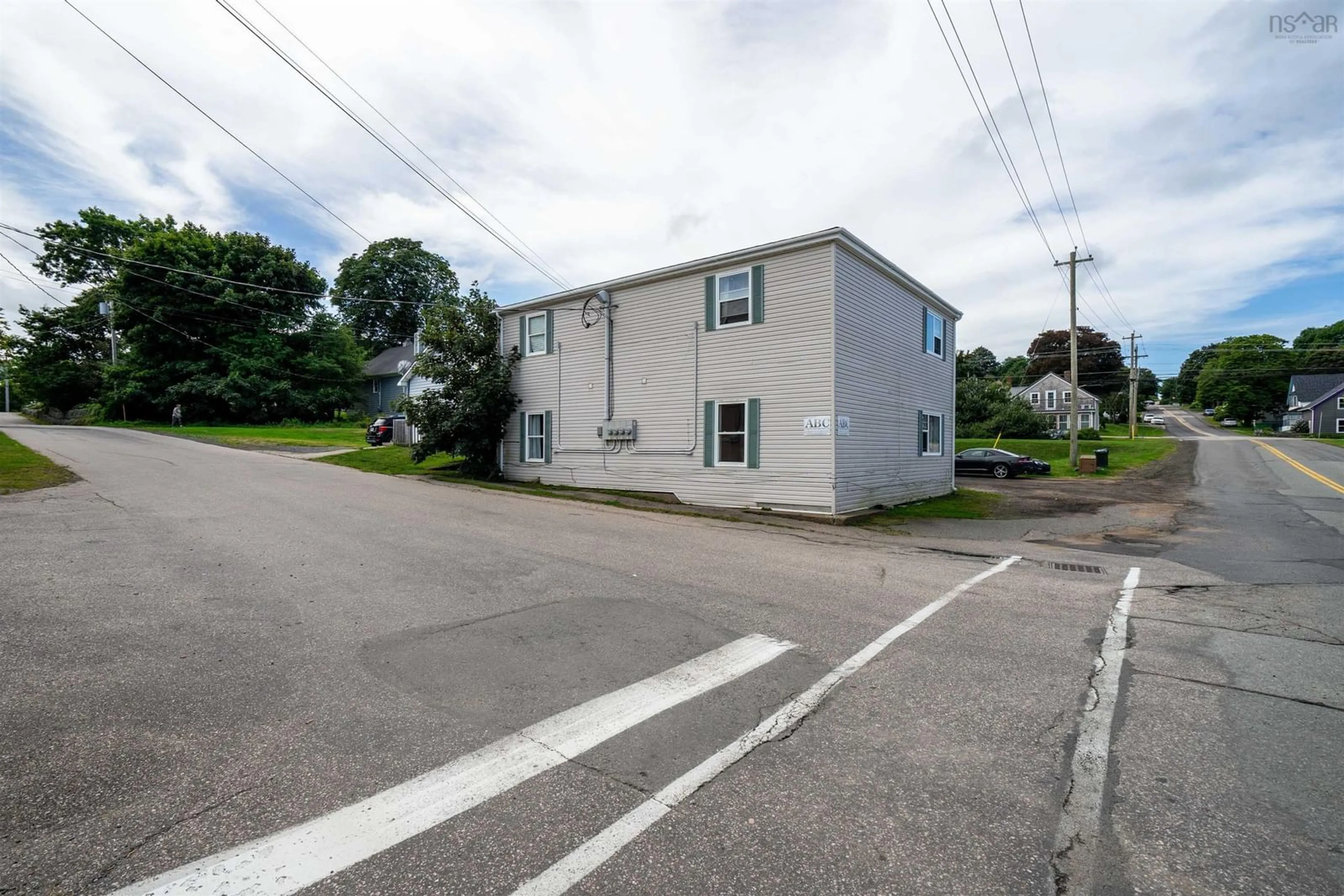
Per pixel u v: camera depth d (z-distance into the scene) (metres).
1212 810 2.75
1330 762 3.17
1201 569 8.12
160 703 3.59
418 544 8.26
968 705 3.79
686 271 14.87
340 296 53.00
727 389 14.33
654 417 15.63
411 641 4.71
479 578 6.62
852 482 13.56
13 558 6.64
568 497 15.06
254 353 38.25
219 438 28.33
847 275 13.42
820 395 13.00
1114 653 4.77
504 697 3.80
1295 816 2.71
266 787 2.79
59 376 43.31
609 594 6.18
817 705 3.78
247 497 11.83
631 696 3.86
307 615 5.23
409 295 53.75
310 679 3.98
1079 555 9.16
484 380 18.58
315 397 41.44
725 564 7.82
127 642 4.50
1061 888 2.26
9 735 3.18
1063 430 67.62
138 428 32.75
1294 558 8.84
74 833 2.45
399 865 2.32
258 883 2.20
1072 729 3.51
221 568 6.62
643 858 2.39
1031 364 80.25
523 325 18.92
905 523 12.55
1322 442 41.25
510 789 2.83
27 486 11.94
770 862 2.37
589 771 3.00
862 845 2.48
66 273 43.78
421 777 2.91
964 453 25.33
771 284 13.73
